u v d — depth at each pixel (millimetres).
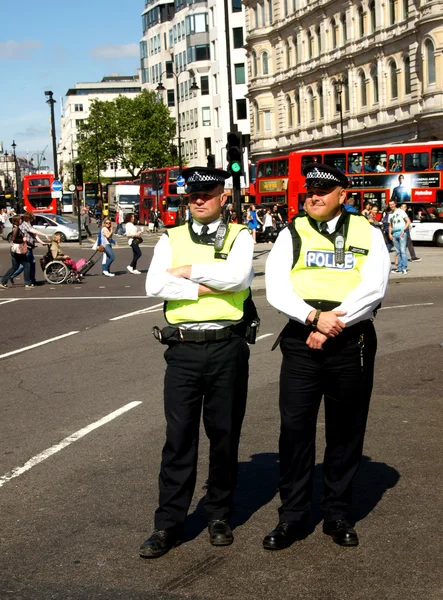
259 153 70250
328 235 4676
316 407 4742
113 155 102125
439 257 28516
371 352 4695
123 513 5336
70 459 6590
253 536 4910
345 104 58250
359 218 4734
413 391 8695
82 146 103500
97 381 9695
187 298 4660
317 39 61219
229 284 4648
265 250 33094
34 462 6539
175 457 4742
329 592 4148
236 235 4809
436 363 10117
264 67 69375
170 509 4738
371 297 4570
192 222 4898
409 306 16094
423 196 37469
